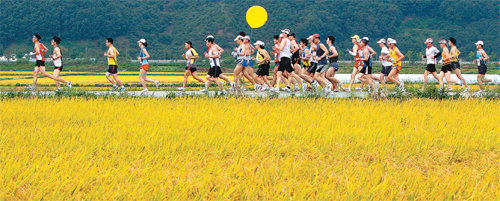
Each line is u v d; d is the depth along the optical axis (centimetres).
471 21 19938
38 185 541
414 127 884
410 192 536
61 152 684
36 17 17125
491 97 1427
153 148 696
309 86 1653
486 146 755
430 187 565
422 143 768
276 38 1678
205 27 17588
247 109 1068
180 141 721
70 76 4400
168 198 517
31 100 1207
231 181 571
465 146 741
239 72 1568
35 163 602
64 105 1113
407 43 18125
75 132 793
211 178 582
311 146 736
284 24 17825
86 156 659
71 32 17000
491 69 7244
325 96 1348
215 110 1055
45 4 17675
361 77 1594
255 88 1600
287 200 504
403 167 644
